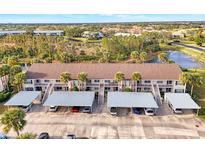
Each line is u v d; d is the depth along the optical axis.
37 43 82.94
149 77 40.62
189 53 81.56
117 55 68.50
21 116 23.91
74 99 35.84
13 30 130.62
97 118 32.38
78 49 79.94
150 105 33.56
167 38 108.31
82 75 39.44
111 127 29.88
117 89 41.34
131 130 29.11
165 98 37.50
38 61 62.50
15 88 43.62
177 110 33.53
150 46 82.81
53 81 41.88
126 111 34.47
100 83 41.22
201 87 43.34
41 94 40.50
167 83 40.47
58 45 82.62
